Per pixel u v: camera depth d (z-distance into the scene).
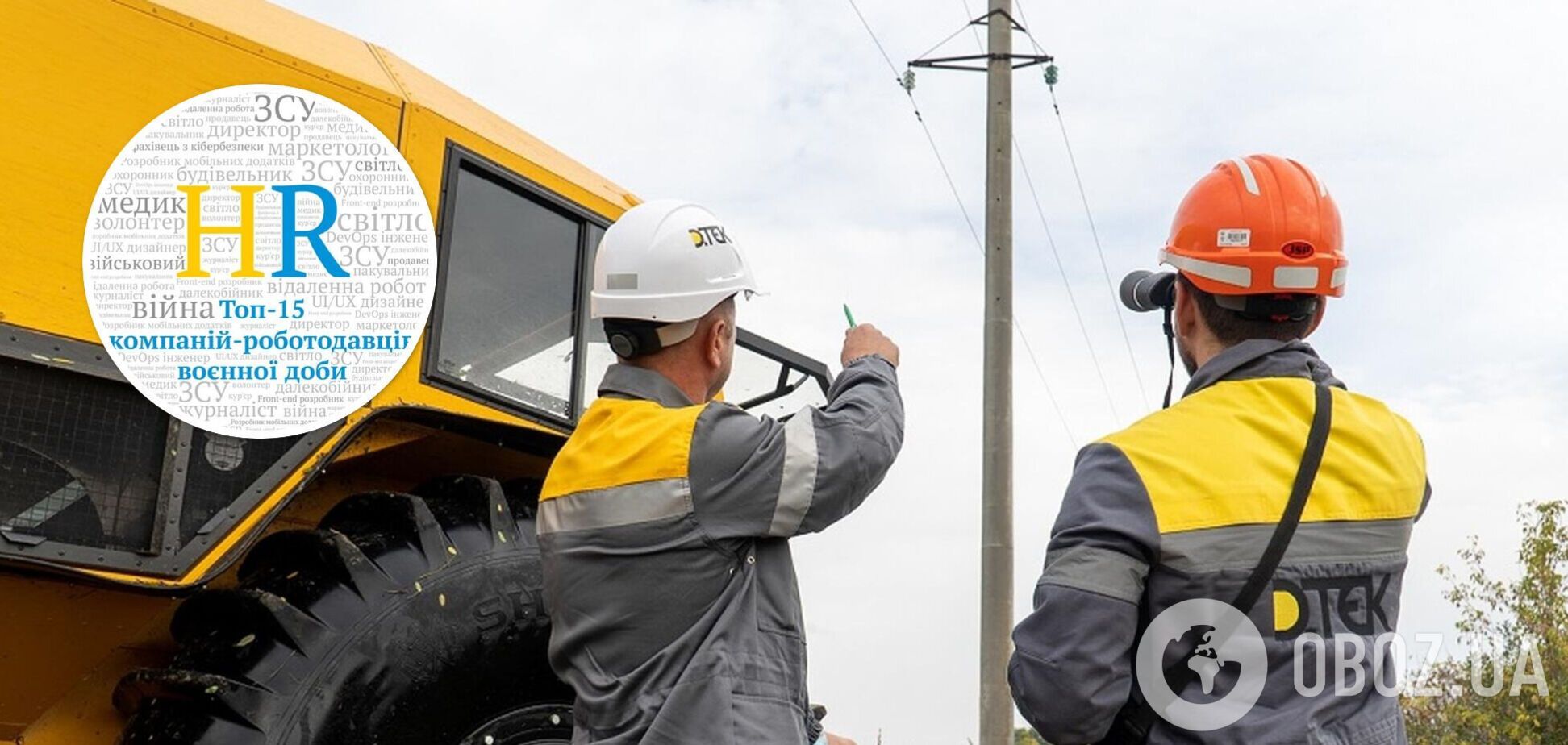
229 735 3.10
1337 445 2.39
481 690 3.45
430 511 3.53
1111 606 2.27
